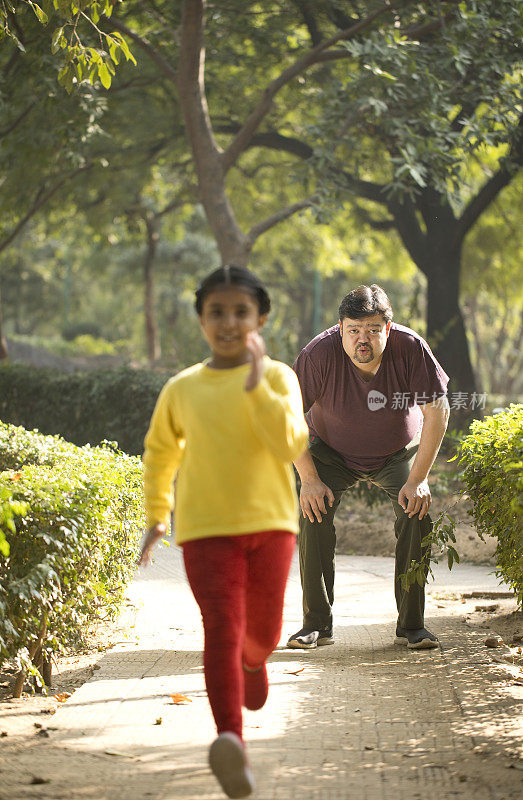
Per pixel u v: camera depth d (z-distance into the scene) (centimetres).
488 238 2353
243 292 346
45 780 353
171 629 651
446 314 1984
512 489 495
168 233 3219
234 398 344
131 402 1431
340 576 920
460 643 593
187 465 350
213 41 1778
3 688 512
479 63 1302
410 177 1387
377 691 481
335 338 567
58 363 3075
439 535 571
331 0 1656
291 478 360
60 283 5675
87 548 522
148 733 414
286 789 346
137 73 1792
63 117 1423
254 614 357
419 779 357
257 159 2389
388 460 599
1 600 457
